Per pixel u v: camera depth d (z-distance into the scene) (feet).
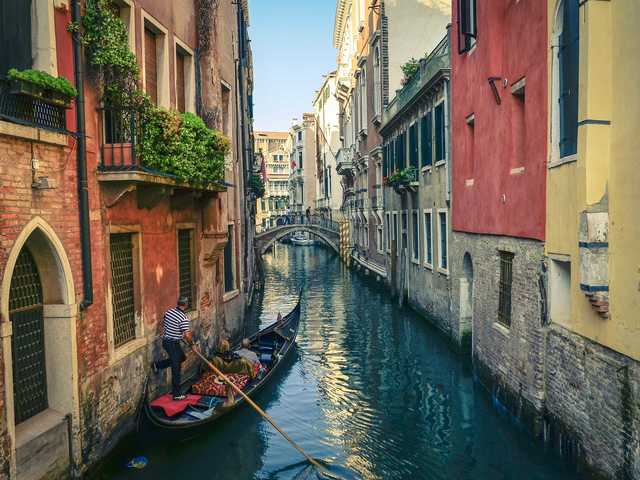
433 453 25.55
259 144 295.07
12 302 18.63
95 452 21.88
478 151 34.86
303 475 23.61
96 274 22.31
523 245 27.30
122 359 24.36
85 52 22.00
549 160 24.06
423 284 54.65
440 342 46.65
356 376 38.01
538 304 25.38
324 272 107.55
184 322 27.25
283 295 78.13
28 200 18.03
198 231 34.99
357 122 104.88
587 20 19.26
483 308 33.99
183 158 27.02
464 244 39.27
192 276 34.45
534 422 25.66
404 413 30.83
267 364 36.70
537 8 25.32
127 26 25.32
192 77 33.78
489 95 32.30
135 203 26.04
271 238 133.69
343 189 130.11
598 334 20.07
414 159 57.26
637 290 17.65
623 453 18.52
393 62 74.49
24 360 19.17
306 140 207.62
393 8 74.33
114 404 23.59
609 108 19.33
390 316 59.67
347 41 118.21
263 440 27.40
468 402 32.19
